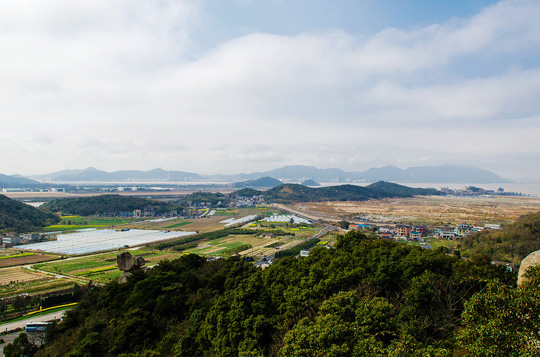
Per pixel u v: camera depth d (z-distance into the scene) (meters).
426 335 39.19
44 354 59.81
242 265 72.25
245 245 181.38
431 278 45.56
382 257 57.91
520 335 21.12
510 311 22.48
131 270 85.25
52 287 113.38
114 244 193.88
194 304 63.91
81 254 165.88
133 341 53.72
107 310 69.69
